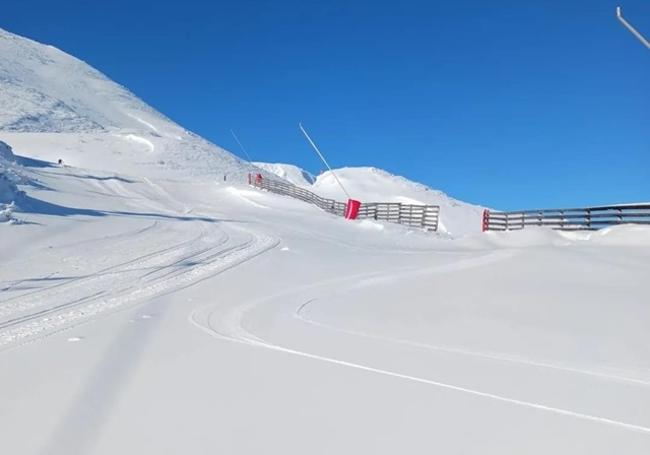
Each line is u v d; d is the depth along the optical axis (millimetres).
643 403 5328
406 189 68688
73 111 116812
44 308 10133
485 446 4316
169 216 30688
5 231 18641
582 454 4188
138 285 12703
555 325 9008
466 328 8844
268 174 93062
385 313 10047
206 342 7609
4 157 43562
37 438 4406
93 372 6148
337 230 28188
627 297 11039
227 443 4336
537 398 5457
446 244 23844
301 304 10867
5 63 138750
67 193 35469
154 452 4176
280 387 5668
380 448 4273
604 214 22625
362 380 5953
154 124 131875
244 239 22344
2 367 6383
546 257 16562
